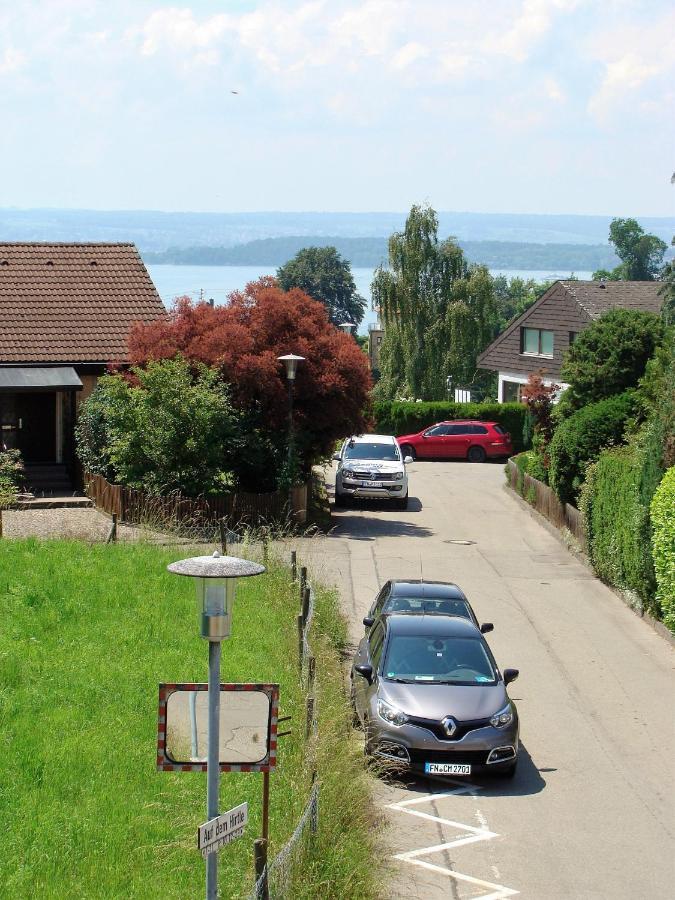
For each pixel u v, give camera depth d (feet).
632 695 55.47
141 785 34.81
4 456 94.73
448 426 167.12
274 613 58.85
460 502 122.21
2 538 71.36
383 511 113.80
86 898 27.53
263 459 94.68
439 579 80.38
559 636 66.44
